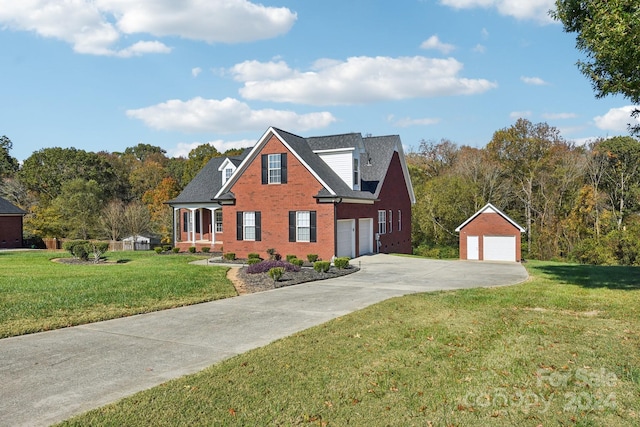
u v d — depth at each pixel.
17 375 6.15
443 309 10.48
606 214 41.50
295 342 7.70
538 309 10.54
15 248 40.84
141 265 21.58
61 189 52.31
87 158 58.75
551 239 42.53
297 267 18.70
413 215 47.38
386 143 32.09
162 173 69.44
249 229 25.28
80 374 6.21
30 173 56.97
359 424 4.67
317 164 25.19
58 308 10.38
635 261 35.38
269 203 24.69
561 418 4.79
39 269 19.42
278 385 5.69
